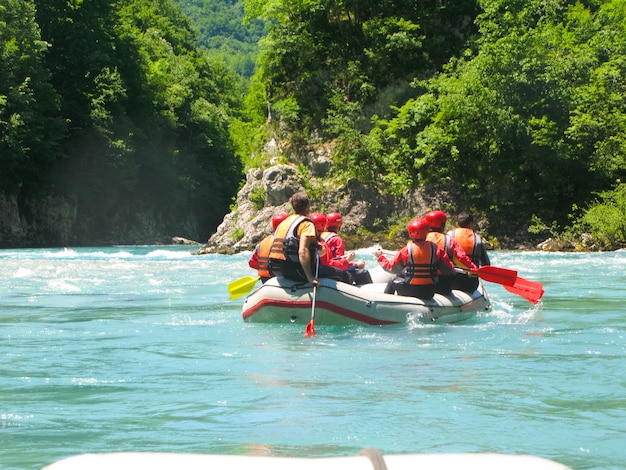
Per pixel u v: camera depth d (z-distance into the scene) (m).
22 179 50.81
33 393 5.11
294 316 8.66
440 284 9.27
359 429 4.05
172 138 63.53
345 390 5.11
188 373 5.81
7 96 46.75
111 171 54.66
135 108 59.44
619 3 36.59
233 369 5.98
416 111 33.81
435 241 9.80
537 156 32.50
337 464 1.17
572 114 32.59
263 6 38.28
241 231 35.28
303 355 6.66
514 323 8.86
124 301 11.71
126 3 75.94
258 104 56.28
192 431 4.05
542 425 4.12
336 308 8.50
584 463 3.39
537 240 31.89
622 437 3.86
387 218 33.62
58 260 24.38
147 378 5.62
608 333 7.93
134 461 1.18
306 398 4.87
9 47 47.19
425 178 33.34
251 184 36.69
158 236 60.53
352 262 9.79
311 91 36.75
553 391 5.01
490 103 32.88
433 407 4.57
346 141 34.47
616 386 5.17
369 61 36.94
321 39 37.41
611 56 34.03
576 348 6.92
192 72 73.00
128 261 23.58
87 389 5.23
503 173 32.94
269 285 8.85
